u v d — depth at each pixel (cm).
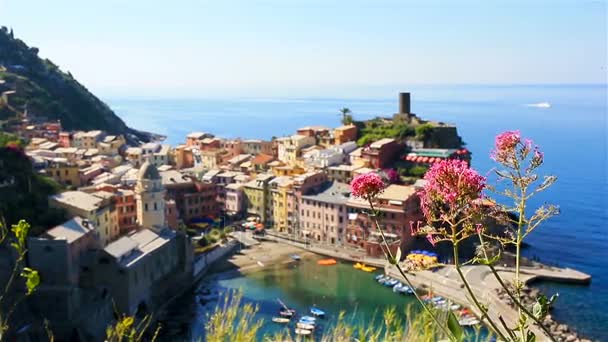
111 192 13038
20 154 13025
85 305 9038
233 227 15575
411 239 13125
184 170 19025
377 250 12962
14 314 8288
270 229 15675
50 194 12469
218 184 16838
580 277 11450
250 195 16375
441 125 19738
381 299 10588
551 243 14175
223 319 1823
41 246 8756
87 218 11031
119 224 12875
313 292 11044
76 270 9212
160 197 11831
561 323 9469
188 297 11000
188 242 11569
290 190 15275
